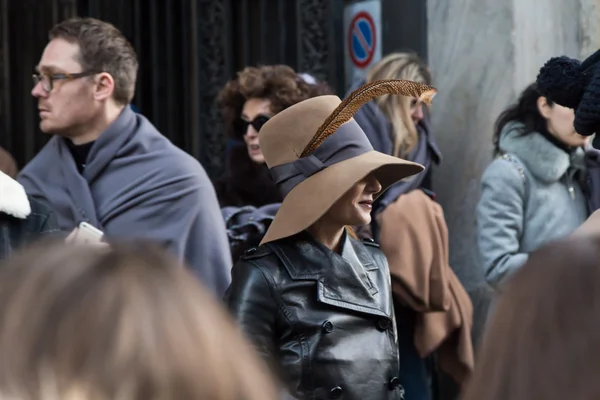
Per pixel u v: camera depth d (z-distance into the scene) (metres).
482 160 14.23
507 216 12.34
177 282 2.97
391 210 12.20
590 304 3.32
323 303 7.91
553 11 14.32
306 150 8.12
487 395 3.42
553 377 3.29
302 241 8.09
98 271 2.95
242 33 15.50
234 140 12.16
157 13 15.63
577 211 12.52
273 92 11.83
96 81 10.49
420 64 13.20
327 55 15.12
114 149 10.65
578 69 7.36
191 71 15.57
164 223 10.61
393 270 12.00
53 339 2.83
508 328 3.43
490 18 14.20
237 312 7.80
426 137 13.04
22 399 2.78
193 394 2.85
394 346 8.22
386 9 14.95
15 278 2.93
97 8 15.62
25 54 16.00
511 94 14.05
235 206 11.91
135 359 2.83
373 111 12.55
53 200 10.52
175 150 10.93
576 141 12.26
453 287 12.74
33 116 16.02
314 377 7.80
